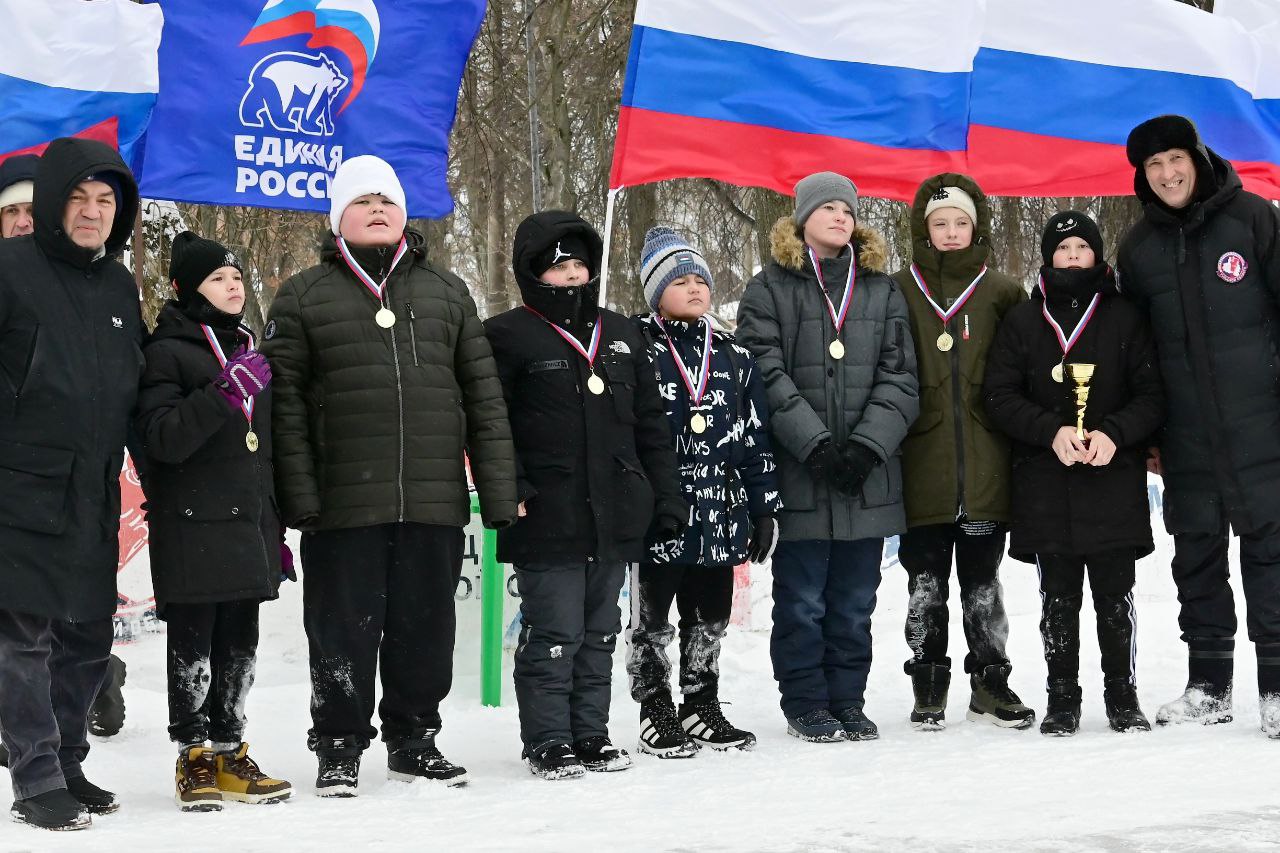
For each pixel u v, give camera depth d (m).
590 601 6.15
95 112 6.93
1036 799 4.98
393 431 5.62
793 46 7.94
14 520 4.86
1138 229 6.90
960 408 6.89
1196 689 6.75
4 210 5.95
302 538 5.74
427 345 5.76
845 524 6.68
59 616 4.90
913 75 8.08
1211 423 6.56
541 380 6.08
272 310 5.73
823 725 6.55
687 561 6.28
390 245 5.82
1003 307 7.10
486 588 7.75
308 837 4.59
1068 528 6.63
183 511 5.22
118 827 4.80
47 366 4.95
